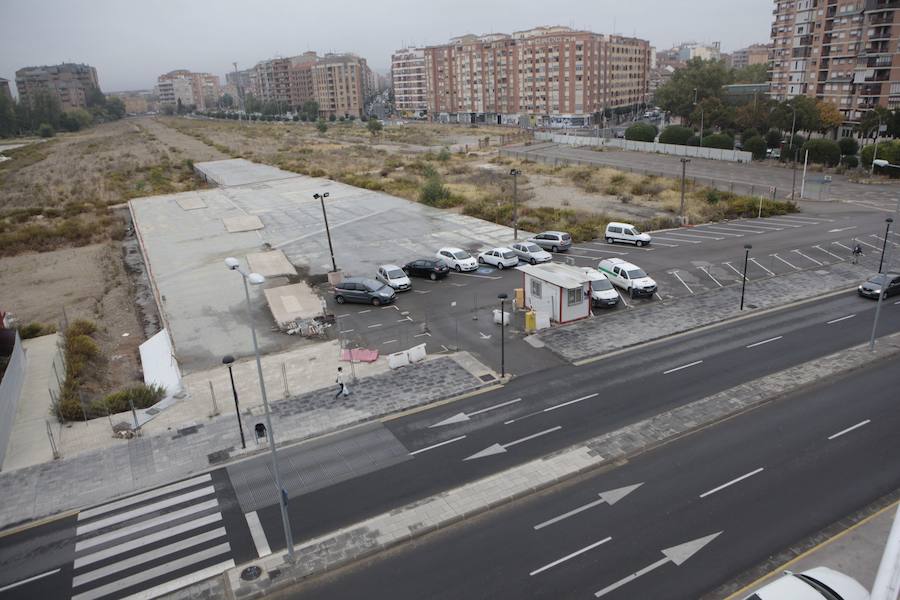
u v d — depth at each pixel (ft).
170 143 546.26
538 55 573.74
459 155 393.70
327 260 171.83
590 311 122.93
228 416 90.27
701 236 181.88
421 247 180.86
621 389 92.89
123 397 95.14
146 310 146.41
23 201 286.66
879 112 308.40
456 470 74.59
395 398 93.04
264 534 65.31
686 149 356.79
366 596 56.24
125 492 73.97
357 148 444.55
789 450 75.61
